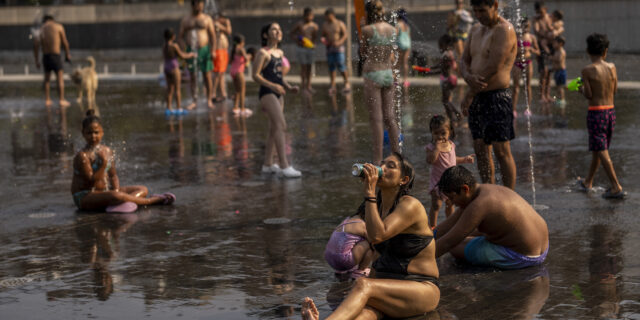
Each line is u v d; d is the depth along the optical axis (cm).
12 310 484
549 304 473
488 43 714
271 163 990
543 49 1784
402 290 437
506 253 548
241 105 1708
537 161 1005
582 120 1414
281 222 718
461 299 488
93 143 794
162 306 488
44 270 575
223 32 1933
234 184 913
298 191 862
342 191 855
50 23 1934
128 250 629
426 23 3031
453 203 557
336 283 530
